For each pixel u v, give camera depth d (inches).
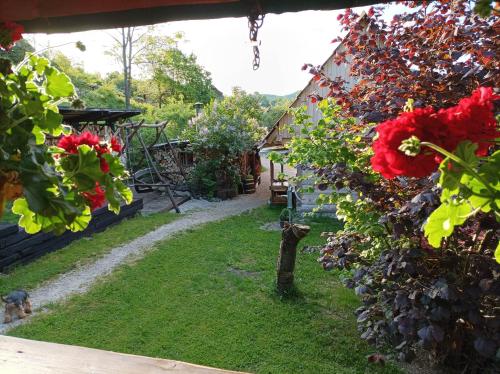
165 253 212.2
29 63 37.5
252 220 297.1
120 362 39.8
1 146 29.9
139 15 45.0
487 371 95.1
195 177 397.7
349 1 41.7
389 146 27.9
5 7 42.1
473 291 81.9
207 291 163.9
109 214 264.8
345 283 111.9
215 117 410.9
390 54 91.7
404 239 92.7
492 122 27.0
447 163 25.6
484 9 29.2
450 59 83.6
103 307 147.6
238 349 120.0
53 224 35.6
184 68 767.1
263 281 175.8
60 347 42.5
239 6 42.7
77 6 41.8
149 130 488.7
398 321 87.7
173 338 126.0
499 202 25.6
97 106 550.0
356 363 113.1
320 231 259.6
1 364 38.9
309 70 111.8
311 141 112.7
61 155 37.2
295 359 115.0
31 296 157.0
